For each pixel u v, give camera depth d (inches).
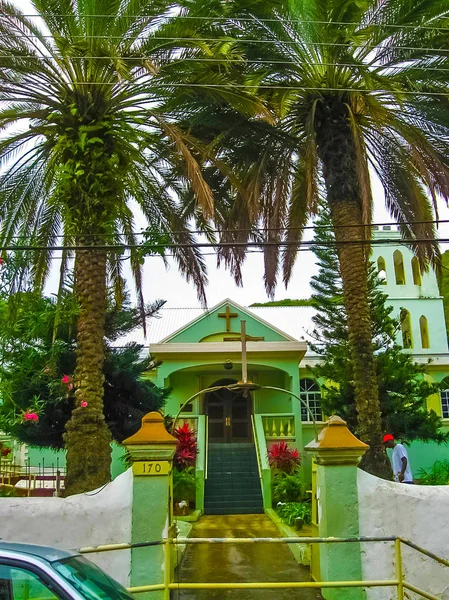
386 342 755.4
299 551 385.7
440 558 260.4
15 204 520.7
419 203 505.0
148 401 686.5
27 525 283.6
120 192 452.4
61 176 417.4
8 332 389.4
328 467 295.3
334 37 470.9
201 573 363.3
